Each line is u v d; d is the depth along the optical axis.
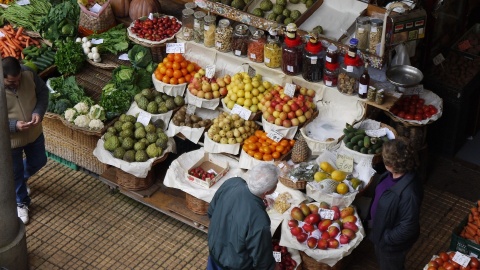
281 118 7.26
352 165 6.85
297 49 7.26
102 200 7.77
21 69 6.82
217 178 7.18
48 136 8.07
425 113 7.38
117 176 7.57
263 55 7.54
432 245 7.29
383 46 6.95
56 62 8.34
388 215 5.89
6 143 6.13
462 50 8.51
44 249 7.21
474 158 8.28
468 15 9.04
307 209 6.70
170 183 7.22
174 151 7.65
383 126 7.16
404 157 5.70
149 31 8.17
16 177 7.18
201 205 7.21
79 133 7.81
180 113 7.67
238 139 7.36
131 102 7.90
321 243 6.48
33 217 7.55
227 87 7.64
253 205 5.13
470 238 6.61
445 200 7.79
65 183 7.98
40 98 6.98
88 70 8.44
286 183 6.89
